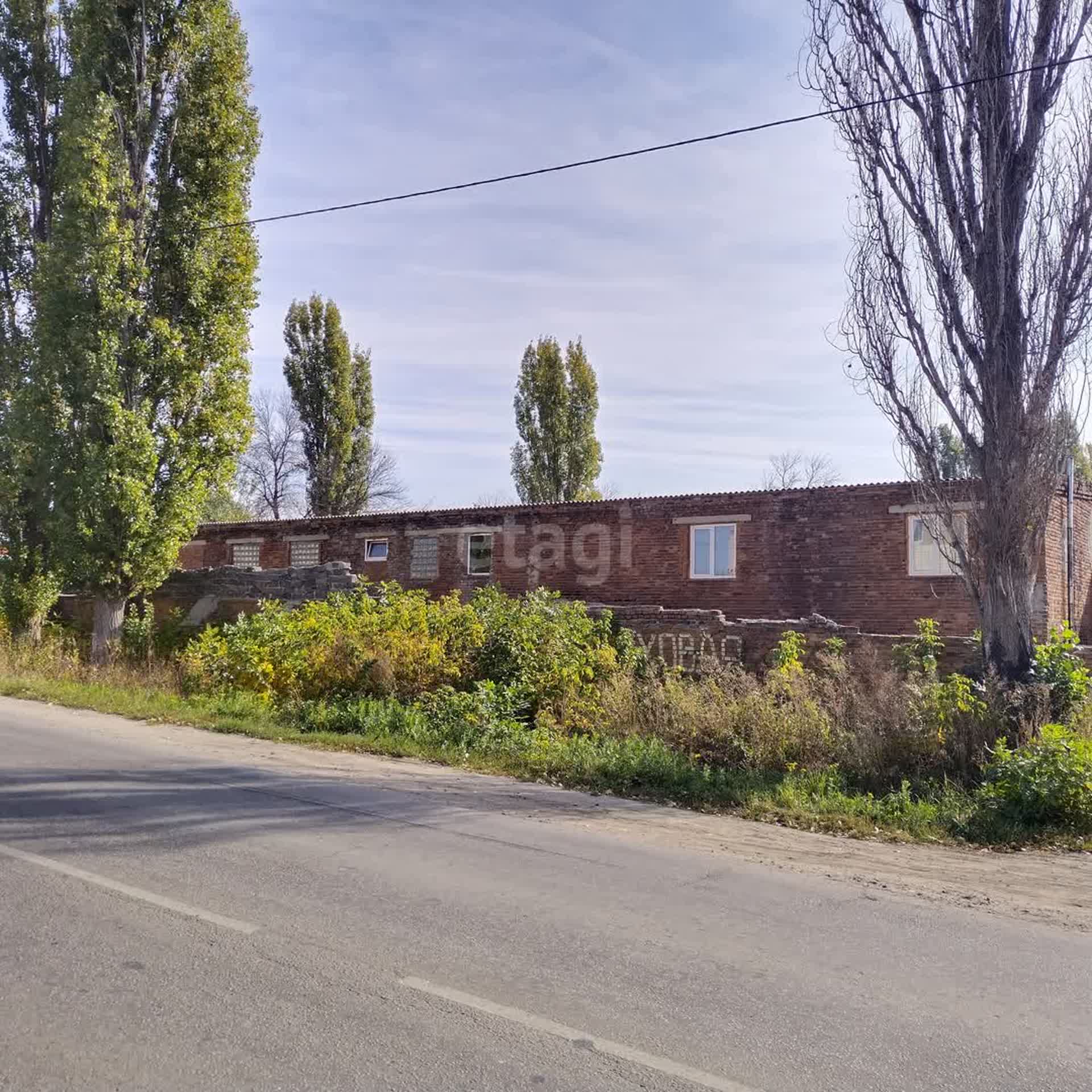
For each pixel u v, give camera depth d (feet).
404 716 47.85
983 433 39.93
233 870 22.33
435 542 92.22
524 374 143.02
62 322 69.97
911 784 36.17
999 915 21.70
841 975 17.28
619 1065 13.57
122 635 75.05
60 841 24.38
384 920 19.22
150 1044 13.76
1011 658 39.27
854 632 55.31
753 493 75.00
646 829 29.30
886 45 41.91
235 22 74.23
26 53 81.20
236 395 75.46
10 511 79.25
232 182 74.28
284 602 79.00
